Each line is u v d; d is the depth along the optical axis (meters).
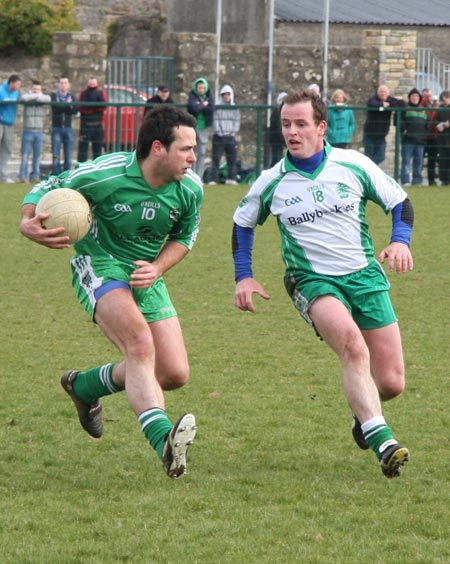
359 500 13.20
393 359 14.57
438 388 18.98
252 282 14.95
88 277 14.09
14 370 20.06
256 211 14.89
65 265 32.59
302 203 14.42
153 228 14.13
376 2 94.19
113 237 14.20
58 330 23.70
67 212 13.63
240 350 21.86
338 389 18.91
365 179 14.47
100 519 12.42
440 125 55.50
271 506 12.95
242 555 11.34
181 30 78.69
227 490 13.56
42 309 26.02
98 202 13.98
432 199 49.84
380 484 13.87
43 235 13.62
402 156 55.44
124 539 11.79
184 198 14.09
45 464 14.69
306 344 22.55
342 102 55.00
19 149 54.19
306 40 89.62
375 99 55.09
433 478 14.14
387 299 14.65
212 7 78.06
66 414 17.25
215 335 23.31
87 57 68.88
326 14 65.25
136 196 13.87
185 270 31.83
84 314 25.55
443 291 29.00
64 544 11.66
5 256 33.97
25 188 50.88
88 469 14.47
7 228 39.59
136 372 13.55
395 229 14.55
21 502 13.03
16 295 27.78
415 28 92.44
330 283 14.45
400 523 12.36
